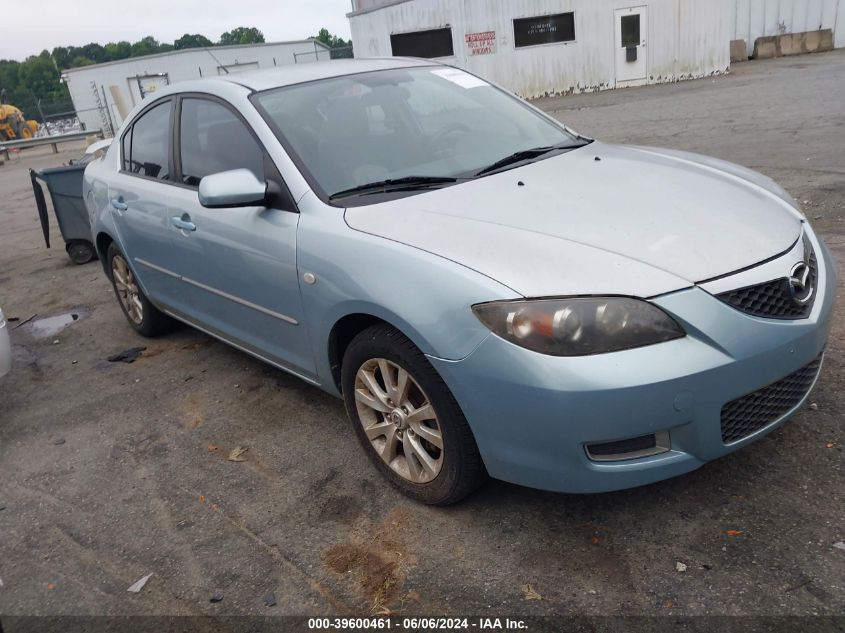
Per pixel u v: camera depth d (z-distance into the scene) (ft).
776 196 10.22
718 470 9.34
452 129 11.95
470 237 8.58
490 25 67.51
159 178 13.96
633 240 8.24
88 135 88.69
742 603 7.31
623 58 67.05
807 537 8.02
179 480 11.03
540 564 8.23
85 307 20.72
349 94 11.96
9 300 22.48
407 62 13.65
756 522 8.36
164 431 12.64
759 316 7.91
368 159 10.87
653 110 46.93
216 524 9.83
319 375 10.74
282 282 10.49
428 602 7.95
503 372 7.70
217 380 14.42
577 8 66.23
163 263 14.03
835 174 22.99
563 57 67.87
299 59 119.65
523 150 11.75
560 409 7.47
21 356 17.40
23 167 72.08
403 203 9.74
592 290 7.55
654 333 7.47
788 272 8.27
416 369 8.64
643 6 65.31
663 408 7.46
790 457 9.36
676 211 8.92
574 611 7.53
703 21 64.75
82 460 12.05
